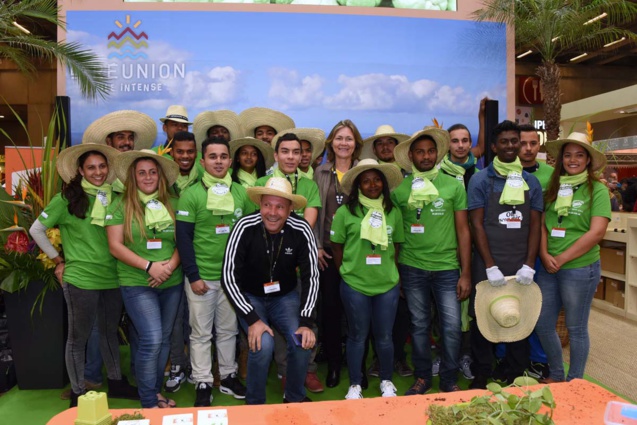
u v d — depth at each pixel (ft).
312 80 19.29
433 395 6.72
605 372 12.77
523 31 22.31
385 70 19.53
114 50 18.56
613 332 16.22
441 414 5.62
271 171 12.27
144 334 9.21
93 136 10.82
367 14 19.36
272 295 9.41
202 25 18.85
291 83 19.24
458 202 10.35
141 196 9.52
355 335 10.24
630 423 5.87
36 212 11.25
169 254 9.67
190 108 18.94
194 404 10.05
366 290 9.97
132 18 18.60
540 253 10.36
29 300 11.00
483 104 18.66
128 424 5.56
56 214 9.50
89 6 18.51
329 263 11.30
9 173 15.21
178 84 18.85
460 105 19.98
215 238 9.82
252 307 8.79
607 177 29.78
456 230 10.50
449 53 19.81
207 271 9.87
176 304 9.98
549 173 11.43
